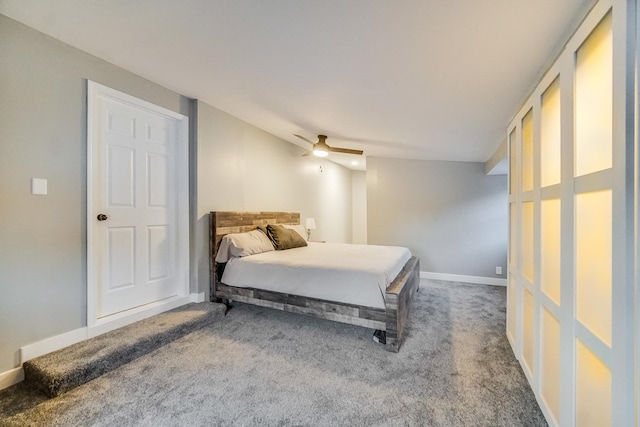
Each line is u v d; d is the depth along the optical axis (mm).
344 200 7121
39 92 1882
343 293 2422
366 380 1809
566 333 1197
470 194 4547
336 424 1430
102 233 2320
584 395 1080
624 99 837
